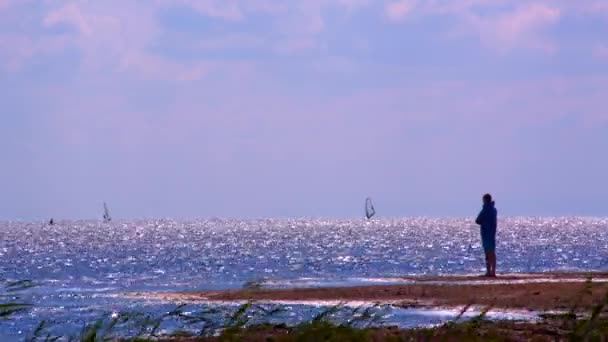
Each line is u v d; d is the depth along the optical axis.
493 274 137.00
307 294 112.06
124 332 65.94
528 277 135.00
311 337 55.03
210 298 116.50
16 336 89.19
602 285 106.25
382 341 61.50
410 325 81.06
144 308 111.19
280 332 62.59
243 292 119.38
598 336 55.75
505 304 94.06
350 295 109.31
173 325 85.62
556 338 65.88
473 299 98.62
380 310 92.56
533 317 81.00
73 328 94.50
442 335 61.22
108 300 127.50
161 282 188.62
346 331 54.97
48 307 116.12
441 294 106.75
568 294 99.00
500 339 64.06
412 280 139.38
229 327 58.38
